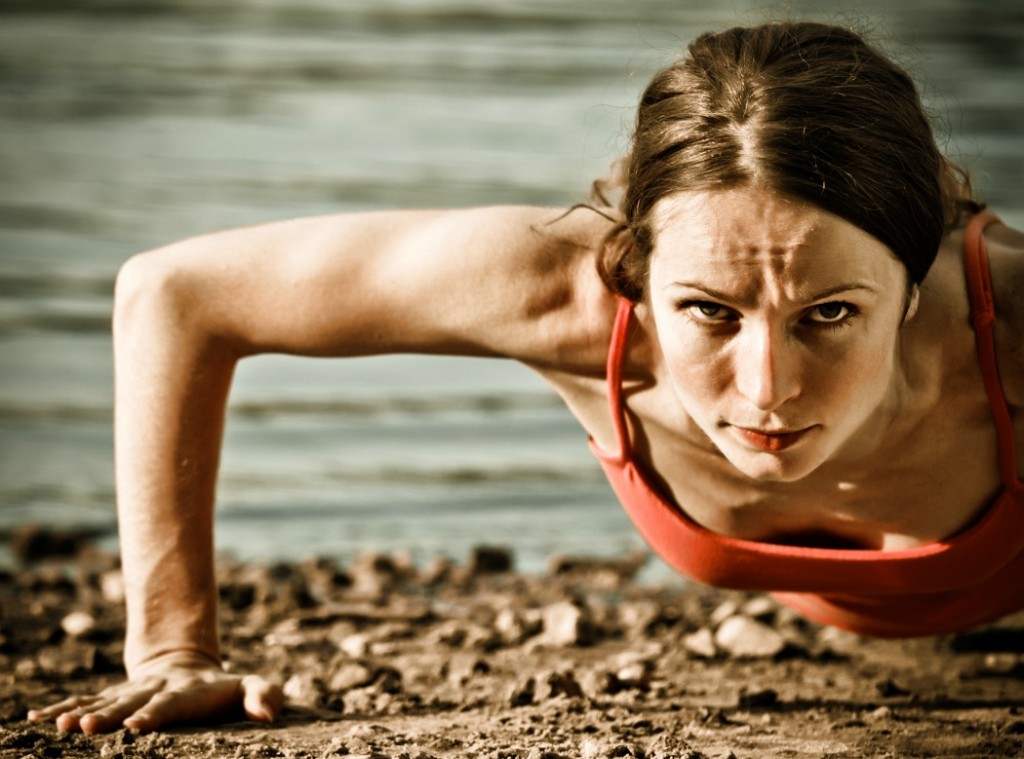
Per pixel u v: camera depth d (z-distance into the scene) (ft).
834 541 17.72
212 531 18.88
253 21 115.14
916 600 18.97
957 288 16.29
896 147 14.26
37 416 43.39
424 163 71.82
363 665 21.93
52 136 78.59
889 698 20.68
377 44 105.81
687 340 14.51
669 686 21.15
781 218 13.76
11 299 53.11
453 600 29.66
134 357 18.30
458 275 16.90
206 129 80.38
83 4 119.55
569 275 16.72
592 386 17.33
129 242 59.36
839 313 14.14
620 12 116.98
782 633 26.12
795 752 17.17
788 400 14.29
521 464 40.50
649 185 14.58
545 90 89.20
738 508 17.37
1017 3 120.67
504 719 18.72
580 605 28.55
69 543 34.17
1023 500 16.80
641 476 17.51
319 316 17.49
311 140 77.41
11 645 24.53
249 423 43.09
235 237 18.21
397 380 47.55
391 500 37.65
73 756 16.63
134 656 18.65
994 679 22.26
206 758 16.46
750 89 14.10
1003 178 67.62
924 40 104.73
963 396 16.38
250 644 25.02
